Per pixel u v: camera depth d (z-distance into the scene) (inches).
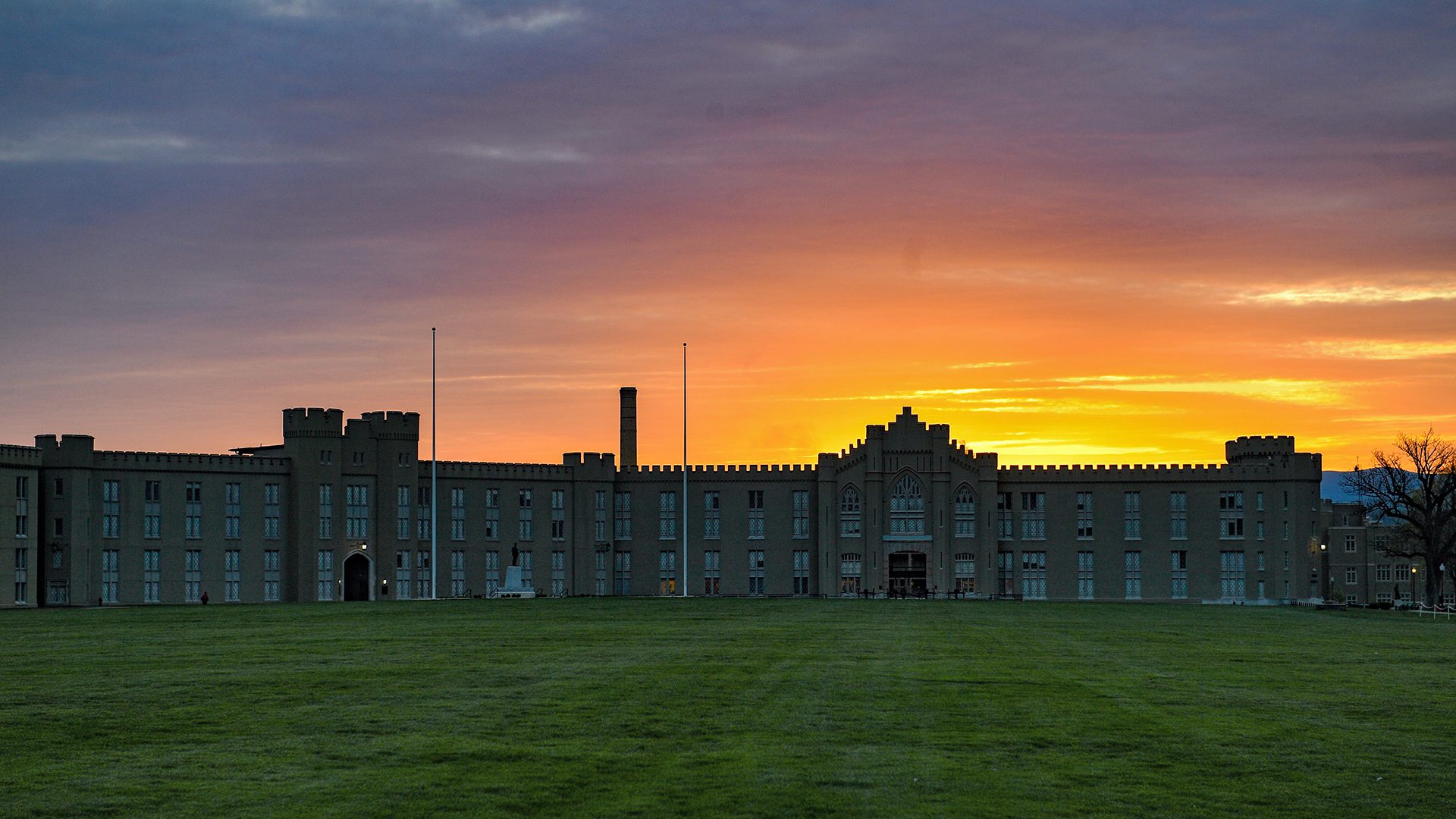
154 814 1327.5
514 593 6584.6
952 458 7391.7
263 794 1400.1
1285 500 7347.4
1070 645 3014.3
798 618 4013.3
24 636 3201.3
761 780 1459.2
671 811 1336.1
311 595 6599.4
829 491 7411.4
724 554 7529.5
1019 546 7475.4
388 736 1691.7
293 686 2130.9
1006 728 1764.3
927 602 5816.9
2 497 5821.9
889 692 2084.2
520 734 1701.5
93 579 6122.1
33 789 1419.8
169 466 6348.4
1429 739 1732.3
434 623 3651.6
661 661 2516.0
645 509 7564.0
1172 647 3016.7
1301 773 1526.8
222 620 3870.6
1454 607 6003.9
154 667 2416.3
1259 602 7308.1
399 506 6865.2
